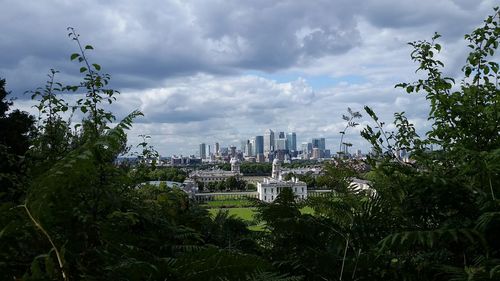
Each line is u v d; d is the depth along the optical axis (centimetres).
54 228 216
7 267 203
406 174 360
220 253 215
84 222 221
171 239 405
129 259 212
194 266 213
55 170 189
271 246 400
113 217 263
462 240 277
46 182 184
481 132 414
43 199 188
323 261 304
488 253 259
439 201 318
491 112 405
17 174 387
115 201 254
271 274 242
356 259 292
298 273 315
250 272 214
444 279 284
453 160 401
